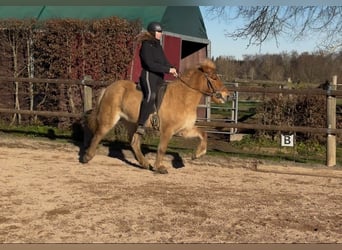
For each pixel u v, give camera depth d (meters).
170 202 6.31
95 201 6.27
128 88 7.88
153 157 9.16
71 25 11.67
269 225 5.54
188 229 5.34
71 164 8.43
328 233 5.33
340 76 20.39
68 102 11.87
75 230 5.22
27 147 9.80
